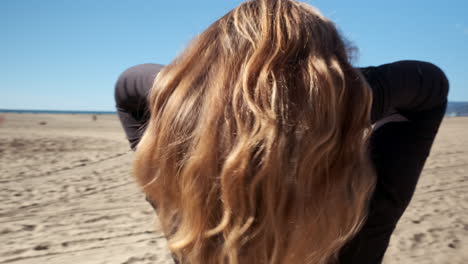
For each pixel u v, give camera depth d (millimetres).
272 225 697
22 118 44375
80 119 46312
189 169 719
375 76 827
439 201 6270
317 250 749
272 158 667
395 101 838
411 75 840
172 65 854
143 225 5383
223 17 891
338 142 724
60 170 9500
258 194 694
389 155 937
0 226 5352
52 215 5887
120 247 4586
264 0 853
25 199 6852
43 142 14562
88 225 5402
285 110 690
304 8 855
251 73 721
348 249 920
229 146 705
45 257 4320
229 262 727
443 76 908
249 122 696
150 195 848
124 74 997
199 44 833
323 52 756
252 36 779
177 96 774
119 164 10391
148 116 961
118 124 33844
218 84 746
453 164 9414
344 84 718
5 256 4340
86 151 12727
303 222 710
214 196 720
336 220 749
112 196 7059
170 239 838
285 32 763
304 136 686
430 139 937
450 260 4039
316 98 699
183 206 754
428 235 4750
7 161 10445
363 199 773
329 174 723
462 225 5090
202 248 756
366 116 744
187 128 747
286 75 717
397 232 4871
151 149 793
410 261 4031
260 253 722
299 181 687
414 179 957
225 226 705
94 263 4141
